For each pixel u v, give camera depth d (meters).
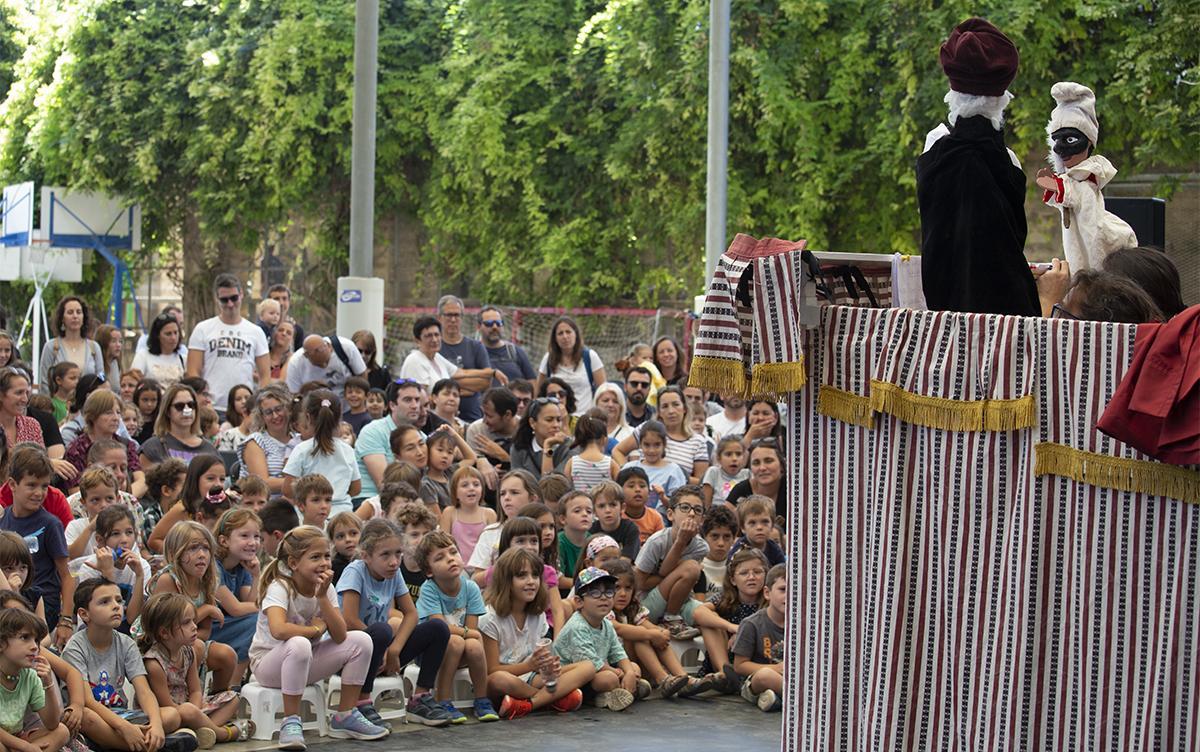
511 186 24.30
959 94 4.11
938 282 4.06
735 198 20.23
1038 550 3.59
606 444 10.69
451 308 12.16
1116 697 3.51
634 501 9.34
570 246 23.78
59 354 11.42
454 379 11.60
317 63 25.45
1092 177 4.57
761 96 19.75
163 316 12.12
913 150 19.27
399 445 9.51
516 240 24.67
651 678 8.28
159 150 26.81
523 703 7.74
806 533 3.88
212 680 7.32
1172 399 3.32
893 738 3.72
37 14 29.42
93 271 29.59
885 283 4.39
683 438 10.62
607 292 24.16
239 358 11.71
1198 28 17.38
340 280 13.86
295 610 7.21
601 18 22.83
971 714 3.66
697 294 21.81
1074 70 18.16
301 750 6.90
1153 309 3.71
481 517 8.98
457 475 8.95
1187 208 18.17
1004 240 4.02
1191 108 17.41
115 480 7.90
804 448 3.90
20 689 6.15
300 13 25.61
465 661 7.66
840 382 3.85
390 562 7.46
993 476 3.66
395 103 25.72
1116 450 3.51
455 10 25.22
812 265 3.86
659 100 21.20
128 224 27.44
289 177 25.92
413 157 26.45
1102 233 4.50
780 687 7.88
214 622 7.41
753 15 20.11
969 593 3.67
